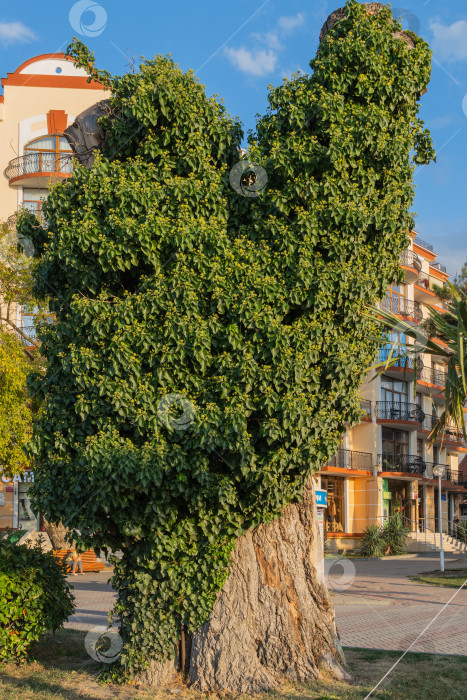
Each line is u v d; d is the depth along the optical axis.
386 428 35.41
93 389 7.55
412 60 8.31
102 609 14.05
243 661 7.78
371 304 8.30
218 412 7.30
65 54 8.72
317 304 7.55
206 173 8.11
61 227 7.75
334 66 8.27
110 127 8.59
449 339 8.48
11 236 22.34
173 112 8.17
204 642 7.94
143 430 7.50
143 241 7.57
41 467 8.07
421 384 35.53
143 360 7.65
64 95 31.12
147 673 8.02
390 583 19.03
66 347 7.95
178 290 7.47
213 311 7.58
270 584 8.16
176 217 7.91
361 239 7.90
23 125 30.72
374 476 34.19
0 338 21.12
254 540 8.28
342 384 7.71
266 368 7.33
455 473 43.31
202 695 7.59
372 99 8.24
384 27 8.45
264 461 7.41
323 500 12.09
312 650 8.12
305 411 7.31
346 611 13.70
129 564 8.33
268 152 8.14
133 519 7.79
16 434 19.64
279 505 7.90
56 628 9.23
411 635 10.89
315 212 7.77
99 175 7.93
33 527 29.62
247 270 7.61
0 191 30.50
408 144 8.22
